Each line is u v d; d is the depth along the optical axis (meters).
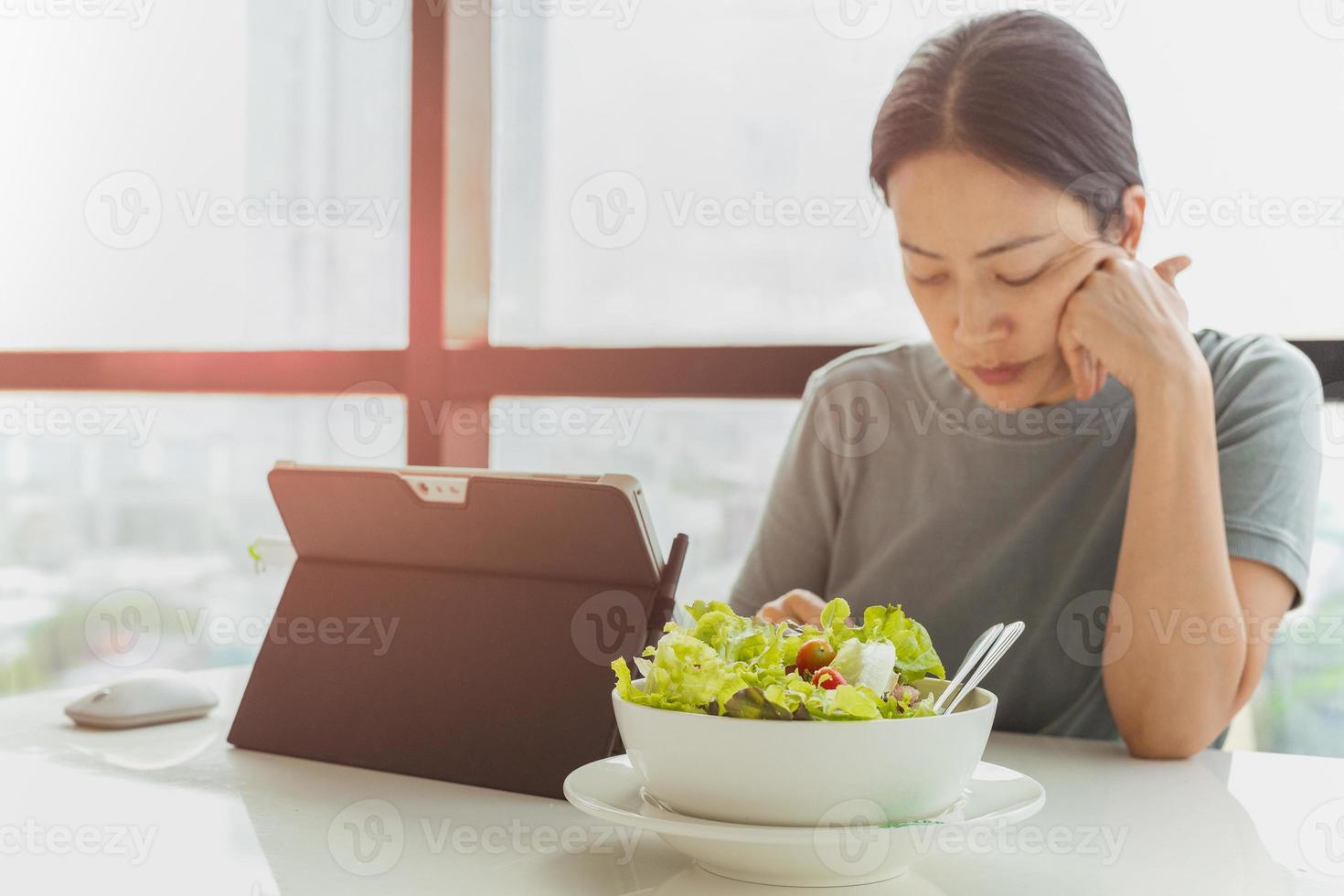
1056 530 1.41
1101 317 1.26
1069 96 1.36
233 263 2.12
